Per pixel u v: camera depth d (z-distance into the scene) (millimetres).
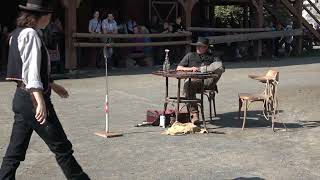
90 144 9383
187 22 26297
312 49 35625
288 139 9953
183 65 11430
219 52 28219
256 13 30016
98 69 22562
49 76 5734
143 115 12273
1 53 20750
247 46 29797
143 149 9062
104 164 8133
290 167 8039
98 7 26078
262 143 9602
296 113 12797
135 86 17469
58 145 5762
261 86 17703
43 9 5633
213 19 33406
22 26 5641
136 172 7723
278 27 32938
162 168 7930
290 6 32156
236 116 12367
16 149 5781
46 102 5652
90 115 12227
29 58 5473
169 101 11070
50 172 7695
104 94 15602
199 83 11148
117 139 9805
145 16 27906
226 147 9258
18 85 5664
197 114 11078
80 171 5934
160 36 24094
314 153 8891
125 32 23672
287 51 32469
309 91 16562
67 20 21156
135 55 24203
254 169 7918
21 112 5645
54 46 20328
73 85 17594
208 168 7949
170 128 10398
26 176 7484
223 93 16031
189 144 9453
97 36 21719
